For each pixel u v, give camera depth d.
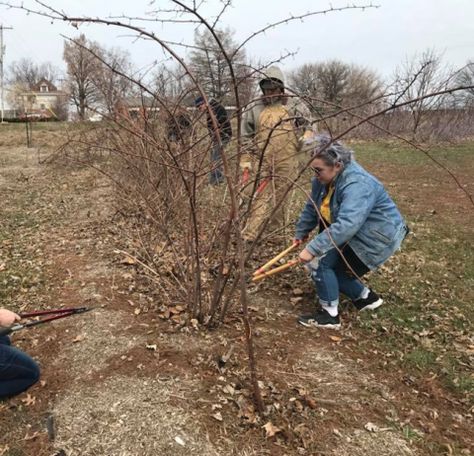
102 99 4.91
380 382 3.28
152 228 5.16
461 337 3.92
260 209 4.46
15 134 20.05
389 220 3.73
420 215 7.66
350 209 3.49
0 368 2.77
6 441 2.71
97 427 2.78
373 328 3.99
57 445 2.67
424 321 4.16
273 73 4.72
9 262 5.37
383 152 15.28
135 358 3.36
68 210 7.84
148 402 2.94
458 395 3.22
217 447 2.65
